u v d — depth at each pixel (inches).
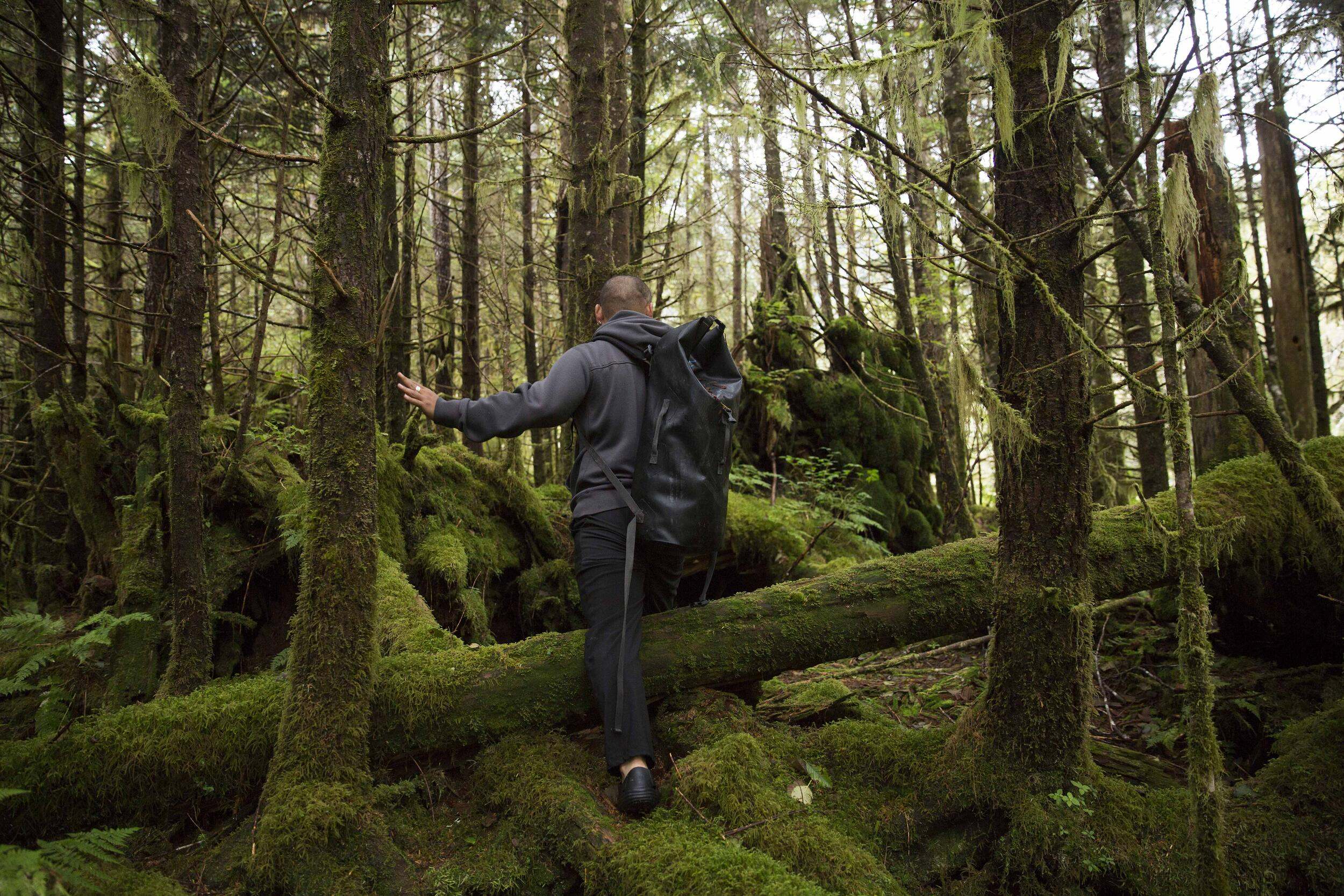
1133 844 80.2
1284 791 87.2
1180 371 73.9
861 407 258.1
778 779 91.7
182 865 83.6
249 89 241.4
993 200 91.2
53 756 84.4
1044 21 83.9
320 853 77.9
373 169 87.4
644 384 96.8
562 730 98.7
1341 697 104.4
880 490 252.4
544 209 344.5
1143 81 75.4
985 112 195.6
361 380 87.0
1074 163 85.9
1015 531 88.1
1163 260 74.5
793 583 107.0
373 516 88.2
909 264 210.7
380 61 88.1
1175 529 104.1
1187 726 73.1
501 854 82.5
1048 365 84.6
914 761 94.0
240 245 206.5
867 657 160.6
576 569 97.1
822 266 227.1
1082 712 86.7
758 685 113.3
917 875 84.3
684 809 85.4
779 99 102.0
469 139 257.1
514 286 346.3
